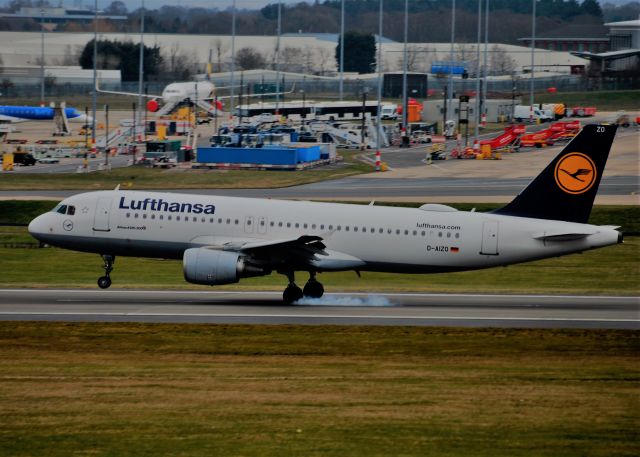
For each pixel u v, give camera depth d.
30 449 121.75
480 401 142.25
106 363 164.25
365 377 155.50
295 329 192.88
